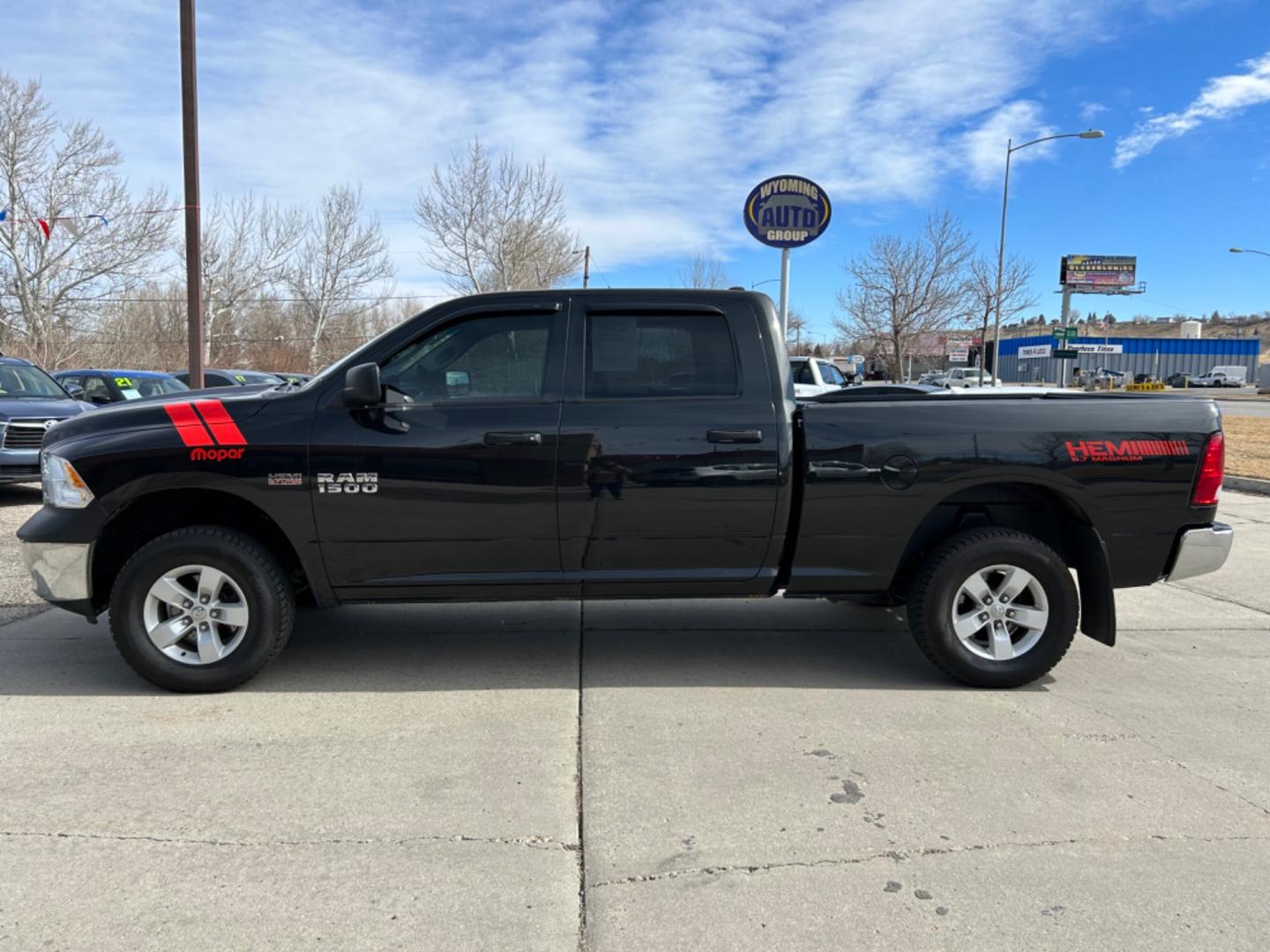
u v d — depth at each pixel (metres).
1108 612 4.34
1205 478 4.29
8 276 28.47
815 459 4.19
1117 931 2.46
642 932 2.45
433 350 4.25
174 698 4.16
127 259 28.98
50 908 2.52
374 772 3.40
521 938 2.42
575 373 4.23
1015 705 4.16
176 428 4.07
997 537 4.27
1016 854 2.85
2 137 26.77
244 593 4.14
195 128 12.83
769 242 10.16
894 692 4.32
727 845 2.89
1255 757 3.60
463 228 28.83
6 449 9.04
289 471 4.07
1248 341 80.00
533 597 4.33
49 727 3.81
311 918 2.49
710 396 4.25
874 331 33.59
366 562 4.20
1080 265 83.38
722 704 4.14
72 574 4.11
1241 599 6.25
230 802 3.15
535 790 3.27
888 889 2.65
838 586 4.36
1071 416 4.26
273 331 41.75
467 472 4.11
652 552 4.28
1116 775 3.42
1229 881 2.71
